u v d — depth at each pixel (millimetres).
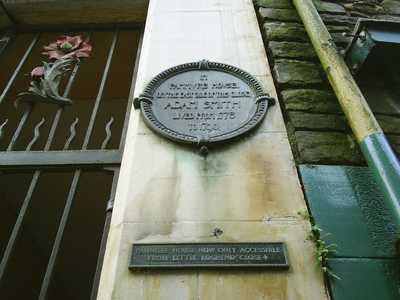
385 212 2057
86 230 5578
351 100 2348
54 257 2189
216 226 1958
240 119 2438
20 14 4098
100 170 2701
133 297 1725
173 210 2023
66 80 4664
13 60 4383
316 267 1827
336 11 3762
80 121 5086
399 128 2688
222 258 1839
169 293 1737
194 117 2443
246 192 2098
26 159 2721
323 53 2729
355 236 1949
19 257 4949
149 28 3211
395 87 2934
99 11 4078
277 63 2957
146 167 2217
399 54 2787
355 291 1763
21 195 5035
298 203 2055
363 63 2842
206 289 1750
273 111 2527
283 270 1812
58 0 4008
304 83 2812
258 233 1935
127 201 2064
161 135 2342
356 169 2258
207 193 2094
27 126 5000
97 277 2186
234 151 2293
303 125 2492
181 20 3244
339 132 2484
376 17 3799
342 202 2082
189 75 2707
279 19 3393
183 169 2203
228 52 2939
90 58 4449
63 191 5215
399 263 1864
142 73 2789
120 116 5074
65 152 2756
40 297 2053
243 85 2654
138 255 1849
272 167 2219
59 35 4176
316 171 2223
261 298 1728
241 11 3363
